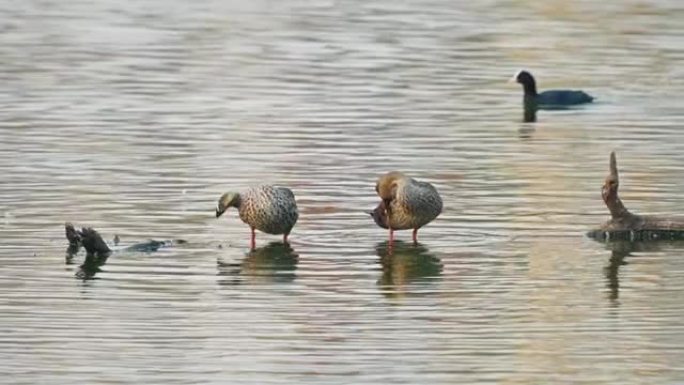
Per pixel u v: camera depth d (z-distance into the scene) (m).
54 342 13.66
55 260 16.38
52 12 38.12
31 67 29.62
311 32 34.75
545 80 29.34
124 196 19.11
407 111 25.66
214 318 14.39
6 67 29.56
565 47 33.25
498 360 13.29
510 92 28.00
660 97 27.70
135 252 16.73
